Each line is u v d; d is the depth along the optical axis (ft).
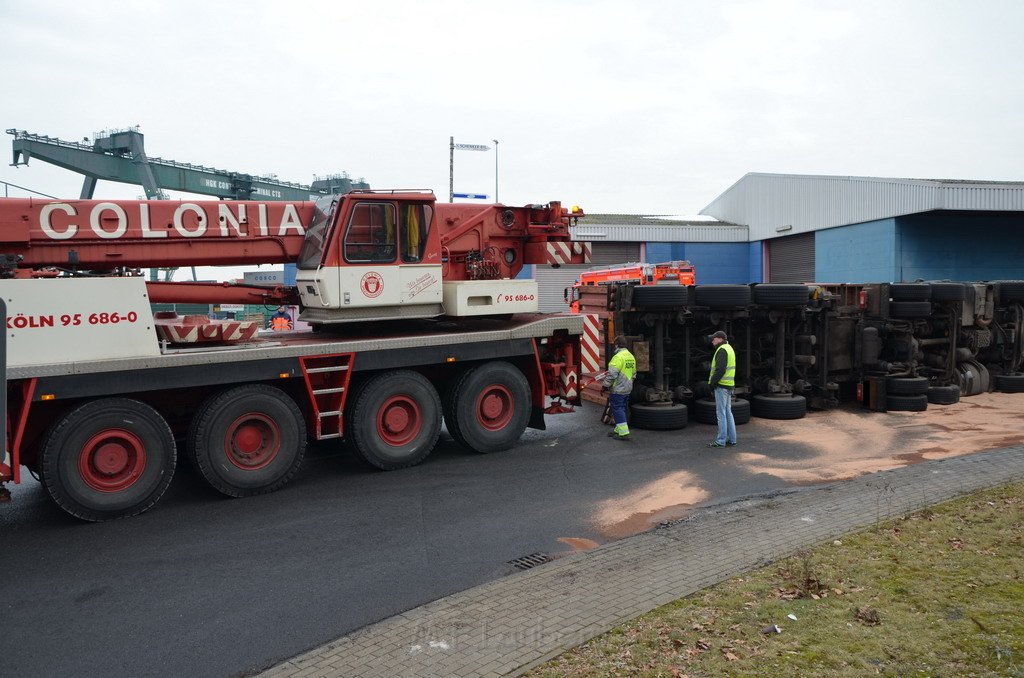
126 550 21.79
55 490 23.59
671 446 34.58
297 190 108.78
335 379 29.96
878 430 37.73
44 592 18.81
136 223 28.45
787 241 118.52
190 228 29.50
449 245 34.63
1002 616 15.21
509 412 34.19
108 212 27.94
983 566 18.06
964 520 21.71
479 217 35.32
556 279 121.49
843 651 13.96
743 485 27.86
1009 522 21.30
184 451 32.78
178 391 27.61
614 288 38.96
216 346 28.02
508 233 36.24
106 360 24.39
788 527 22.03
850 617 15.43
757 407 41.24
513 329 33.78
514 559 20.71
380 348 30.07
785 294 40.24
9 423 23.73
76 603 18.13
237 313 75.77
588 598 17.15
